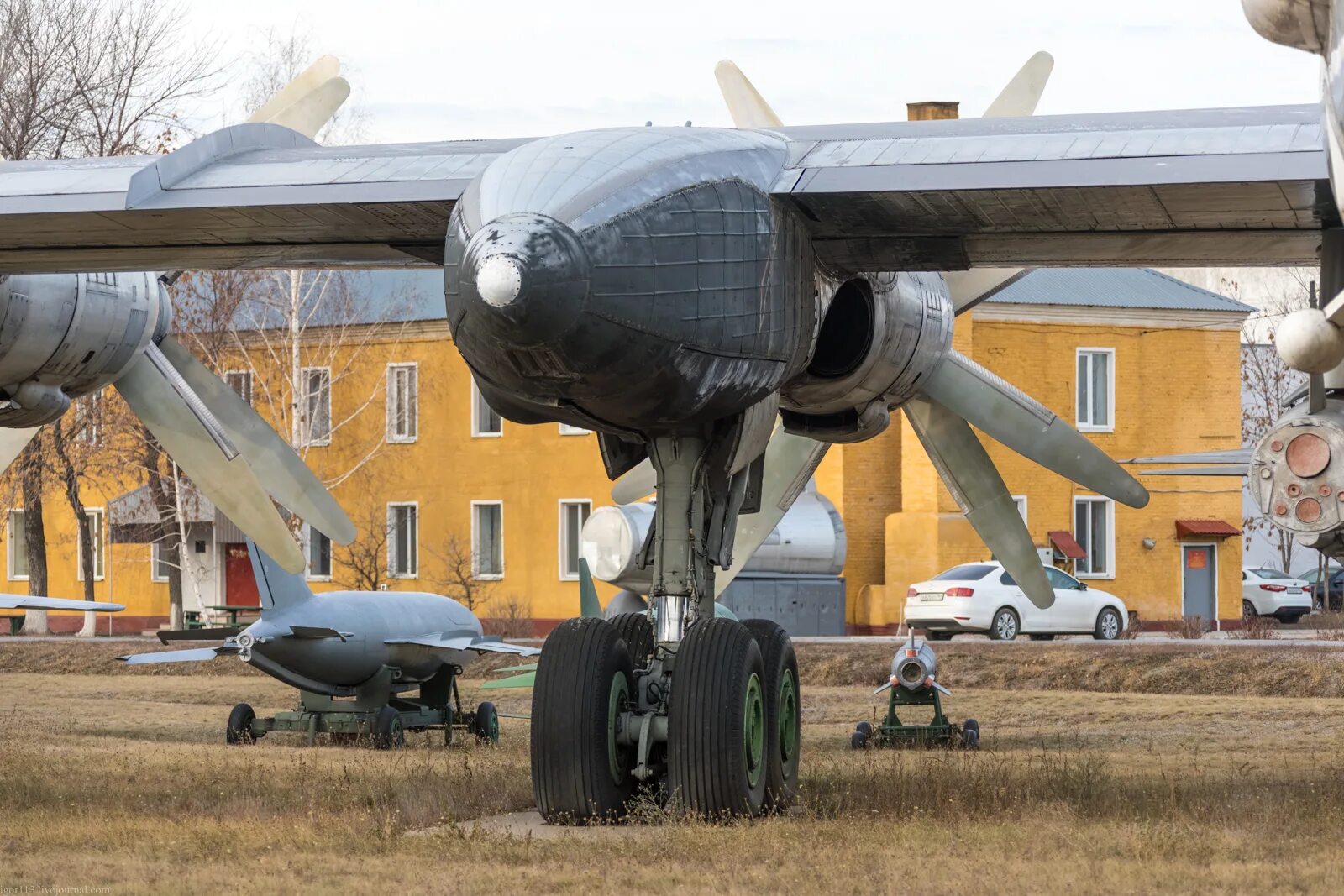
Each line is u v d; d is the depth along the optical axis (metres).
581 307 34.28
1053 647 101.62
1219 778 46.56
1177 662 94.56
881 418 50.81
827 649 107.50
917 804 39.06
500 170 35.97
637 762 38.34
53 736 67.12
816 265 43.03
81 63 146.25
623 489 57.25
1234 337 151.25
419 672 71.25
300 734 72.69
